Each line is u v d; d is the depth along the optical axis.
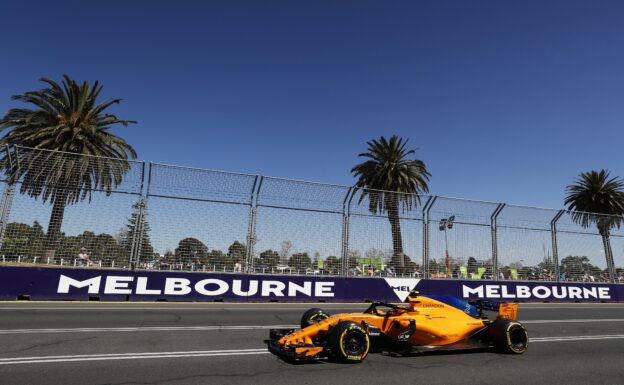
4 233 10.98
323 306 12.45
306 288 13.62
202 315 9.41
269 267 13.39
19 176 11.38
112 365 4.92
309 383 4.52
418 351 6.11
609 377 5.12
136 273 11.96
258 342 6.53
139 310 9.87
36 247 11.22
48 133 21.14
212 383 4.40
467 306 6.93
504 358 6.05
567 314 12.38
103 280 11.63
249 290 12.99
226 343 6.39
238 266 13.05
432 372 5.12
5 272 10.87
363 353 5.55
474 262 15.85
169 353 5.61
